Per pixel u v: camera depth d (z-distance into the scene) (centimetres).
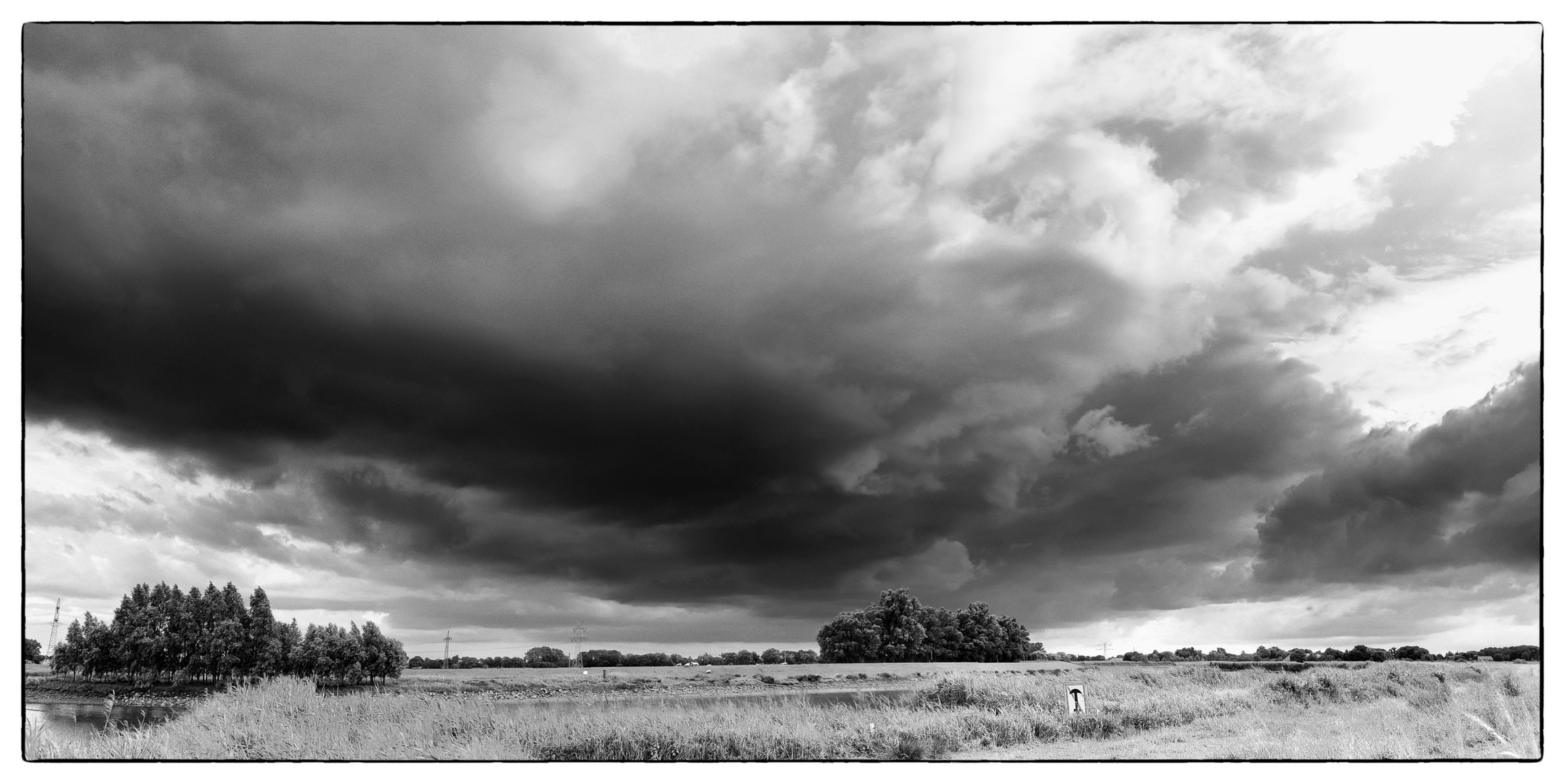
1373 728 2230
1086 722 2277
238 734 2228
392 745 2189
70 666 2698
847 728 2230
